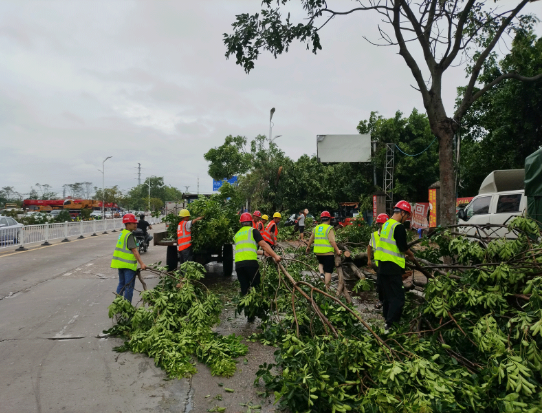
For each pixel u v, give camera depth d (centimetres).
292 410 346
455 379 340
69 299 805
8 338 565
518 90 1675
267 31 897
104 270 1165
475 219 1178
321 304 528
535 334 337
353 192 2995
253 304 598
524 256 480
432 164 2805
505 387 334
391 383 333
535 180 872
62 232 2173
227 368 442
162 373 450
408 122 2862
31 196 9169
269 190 2952
